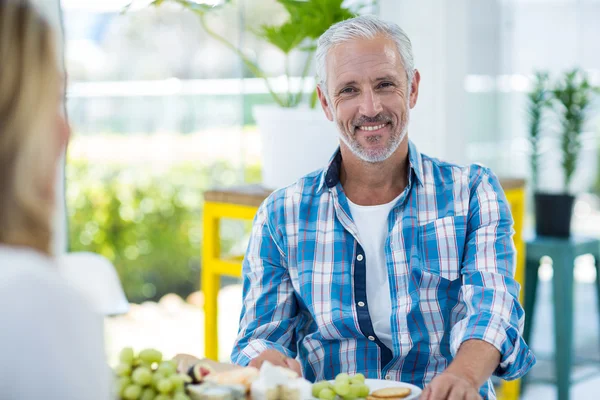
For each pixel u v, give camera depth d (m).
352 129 1.96
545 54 4.31
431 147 3.32
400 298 1.94
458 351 1.72
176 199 5.52
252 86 3.57
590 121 4.58
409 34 3.34
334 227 2.00
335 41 1.99
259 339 1.97
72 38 4.87
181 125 4.68
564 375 3.65
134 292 5.61
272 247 2.05
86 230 5.47
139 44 4.81
